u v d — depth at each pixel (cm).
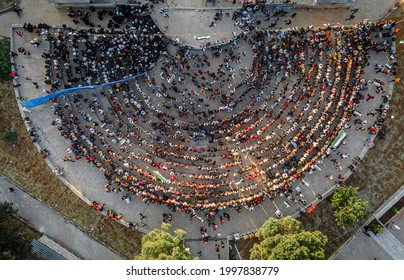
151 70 6191
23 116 5922
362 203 5606
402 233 6144
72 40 5956
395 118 6212
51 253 5716
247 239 5978
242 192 6006
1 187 5916
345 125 6109
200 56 6241
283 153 6131
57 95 5947
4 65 5850
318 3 6259
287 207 6012
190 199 5969
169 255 5062
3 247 5372
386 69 6209
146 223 5922
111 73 6044
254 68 6253
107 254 5894
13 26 5947
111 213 5844
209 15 6225
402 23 6312
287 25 6322
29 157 5934
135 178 5878
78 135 5916
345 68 6184
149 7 6162
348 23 6362
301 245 5244
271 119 6219
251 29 6238
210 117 6253
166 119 6191
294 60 6212
